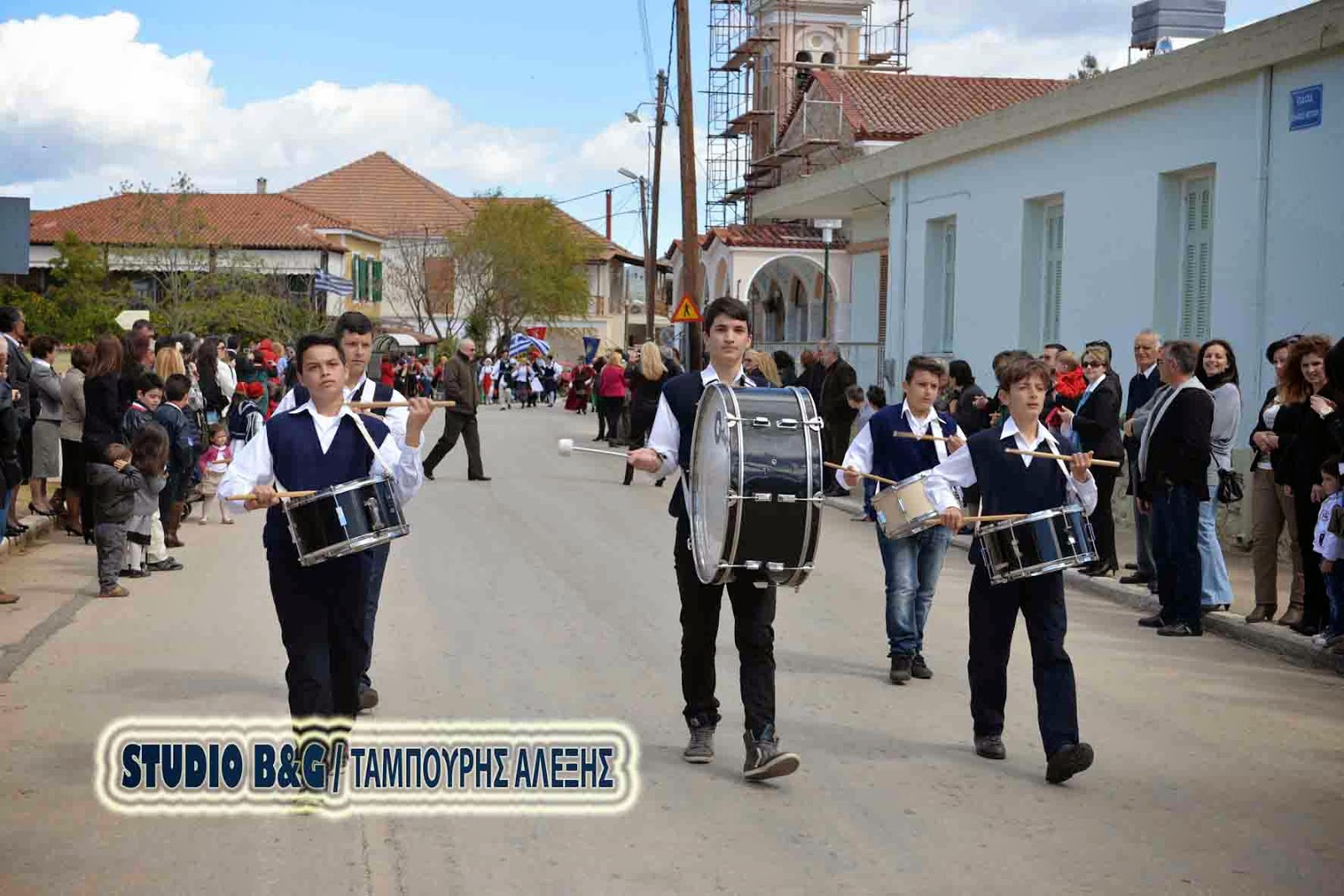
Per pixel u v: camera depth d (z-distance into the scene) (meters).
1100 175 17.42
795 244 33.59
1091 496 6.67
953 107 35.47
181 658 8.67
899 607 8.34
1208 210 15.80
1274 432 9.73
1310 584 9.43
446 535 14.40
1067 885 5.19
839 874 5.27
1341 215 13.27
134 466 11.32
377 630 9.55
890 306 24.05
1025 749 7.04
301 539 5.78
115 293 38.75
